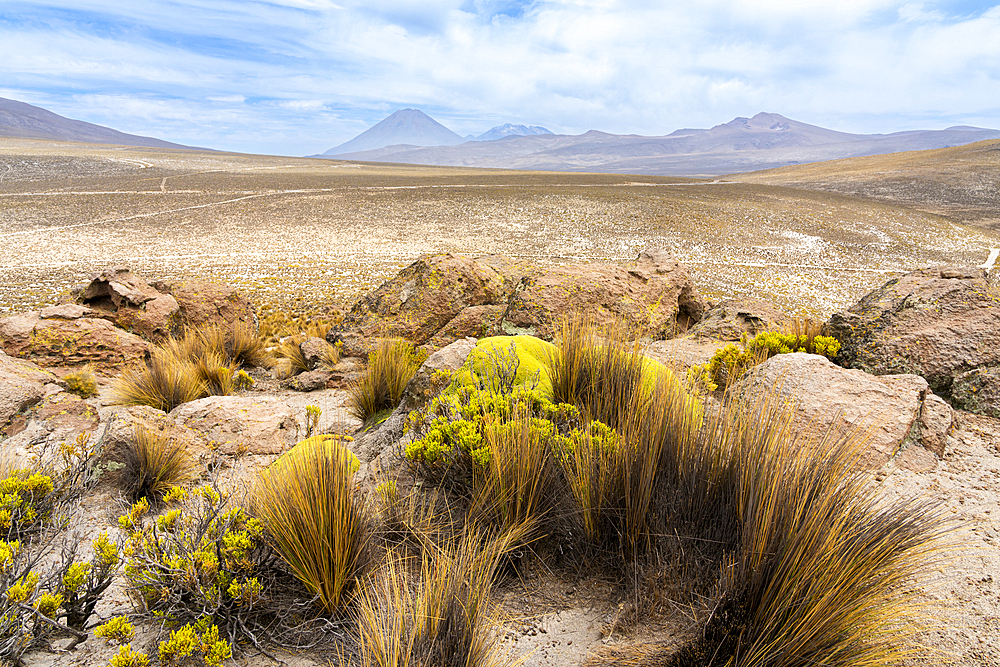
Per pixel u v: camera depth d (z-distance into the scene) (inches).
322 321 816.9
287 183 3560.5
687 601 80.7
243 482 131.8
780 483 80.4
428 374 177.3
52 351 291.9
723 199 3213.6
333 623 85.3
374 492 112.7
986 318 192.2
